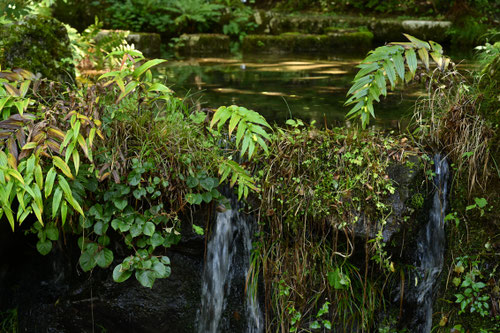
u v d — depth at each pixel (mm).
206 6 8984
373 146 2674
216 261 2791
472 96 2721
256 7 11195
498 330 2596
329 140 2719
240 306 2824
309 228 2656
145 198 2576
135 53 2721
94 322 2973
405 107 3809
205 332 2881
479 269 2654
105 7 8938
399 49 2623
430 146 2738
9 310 3059
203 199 2553
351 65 6035
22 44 3248
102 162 2506
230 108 2488
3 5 3236
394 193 2562
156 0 9109
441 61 2650
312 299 2709
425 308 2781
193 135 2678
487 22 8414
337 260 2668
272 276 2723
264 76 5238
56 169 2439
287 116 3602
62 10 8805
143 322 2912
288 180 2652
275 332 2762
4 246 2926
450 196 2730
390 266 2537
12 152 2230
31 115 2344
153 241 2574
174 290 2859
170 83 4766
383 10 9906
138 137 2590
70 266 2941
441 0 9219
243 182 2502
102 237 2611
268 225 2711
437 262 2740
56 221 2553
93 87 2535
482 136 2641
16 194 2398
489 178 2633
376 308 2719
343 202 2582
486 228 2645
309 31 9008
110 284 2900
